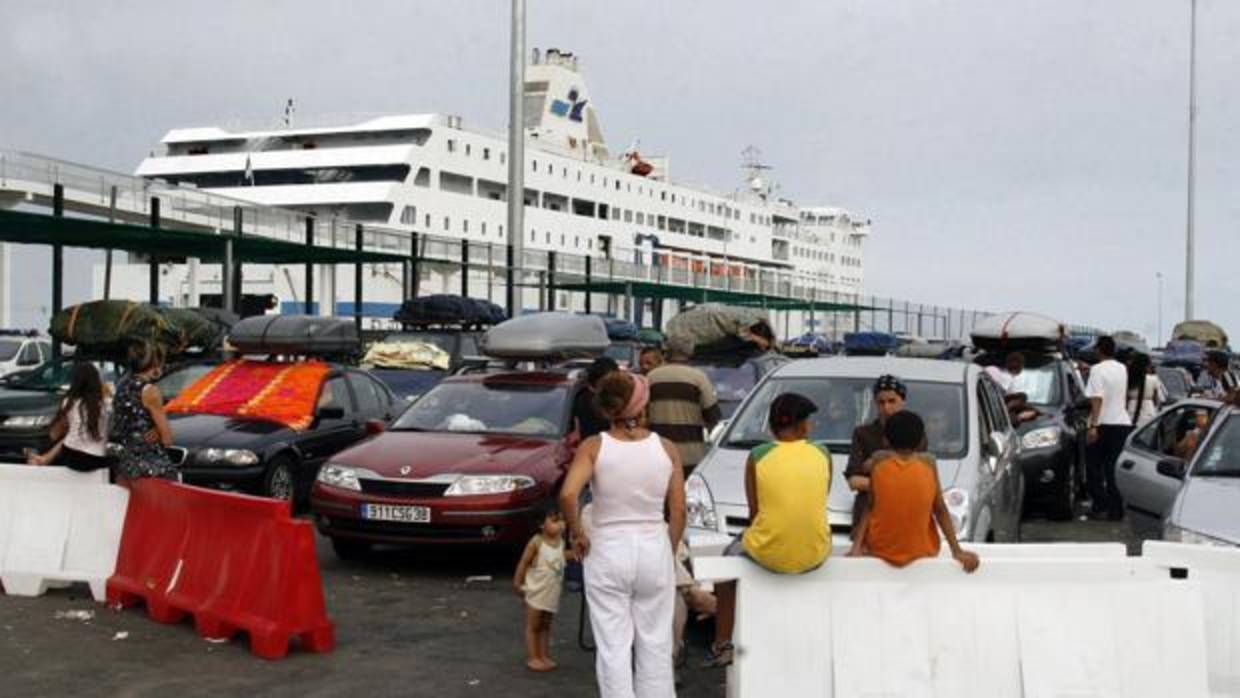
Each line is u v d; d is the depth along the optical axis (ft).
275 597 23.50
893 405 22.67
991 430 29.60
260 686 21.39
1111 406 43.88
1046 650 17.99
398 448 33.27
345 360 55.36
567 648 24.61
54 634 24.81
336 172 168.45
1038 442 43.14
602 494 18.01
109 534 28.12
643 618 18.11
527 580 22.75
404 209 162.91
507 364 41.06
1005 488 29.32
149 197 85.97
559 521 22.72
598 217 203.92
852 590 18.31
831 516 24.52
